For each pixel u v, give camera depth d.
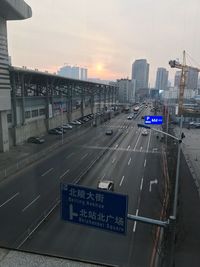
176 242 18.94
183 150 51.38
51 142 55.09
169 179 32.03
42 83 70.88
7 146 46.84
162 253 17.89
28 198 27.67
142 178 34.44
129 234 21.19
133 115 108.00
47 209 25.28
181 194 28.72
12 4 40.41
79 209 10.38
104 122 90.94
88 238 20.58
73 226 22.28
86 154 46.28
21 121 54.44
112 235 21.05
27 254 9.24
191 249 19.16
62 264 8.77
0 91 43.06
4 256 9.09
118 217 9.81
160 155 46.50
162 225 10.16
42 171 36.38
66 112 81.81
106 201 9.86
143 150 50.06
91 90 110.81
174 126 82.06
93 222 10.27
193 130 77.62
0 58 43.34
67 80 75.94
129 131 72.31
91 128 76.88
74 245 19.66
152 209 25.55
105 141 58.12
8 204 26.31
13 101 50.34
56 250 18.97
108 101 147.00
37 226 22.19
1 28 43.88
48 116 66.75
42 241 20.08
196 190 30.45
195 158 45.59
